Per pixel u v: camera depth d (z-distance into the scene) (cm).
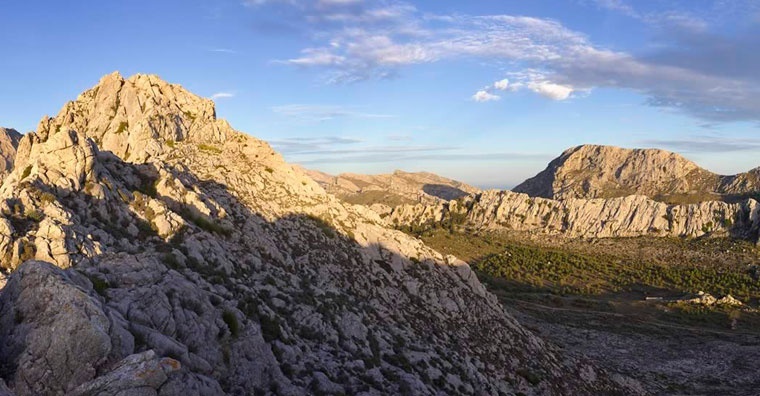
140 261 2114
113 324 1540
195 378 1602
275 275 3588
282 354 2450
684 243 18150
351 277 4622
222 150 6016
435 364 3628
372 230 5734
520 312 9362
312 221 5184
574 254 17862
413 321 4475
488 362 4503
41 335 1429
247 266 3400
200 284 2497
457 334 4719
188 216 3650
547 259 16850
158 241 2966
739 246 16850
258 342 2231
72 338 1423
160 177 3825
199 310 2058
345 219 5666
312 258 4528
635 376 6316
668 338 8294
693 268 15638
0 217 2330
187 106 7219
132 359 1419
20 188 2619
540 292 13125
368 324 3691
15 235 2294
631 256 17538
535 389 4484
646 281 14225
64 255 2267
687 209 19950
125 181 3562
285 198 5341
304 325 2997
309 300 3369
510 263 16150
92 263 2159
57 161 2931
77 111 7262
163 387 1400
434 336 4366
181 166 4734
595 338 8081
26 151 6725
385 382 2819
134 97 7088
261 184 5400
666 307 11081
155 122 6109
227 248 3466
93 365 1430
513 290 13150
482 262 16400
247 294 2762
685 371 6731
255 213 4603
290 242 4566
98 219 2856
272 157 6084
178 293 2031
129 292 1861
